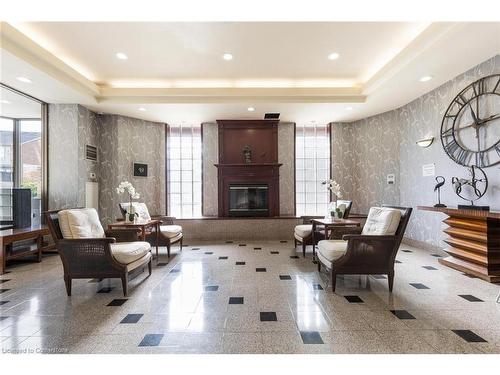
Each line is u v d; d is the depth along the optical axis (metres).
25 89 4.32
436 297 2.76
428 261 4.07
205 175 6.68
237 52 3.80
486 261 3.20
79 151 5.16
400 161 5.48
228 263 4.13
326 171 6.78
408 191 5.24
